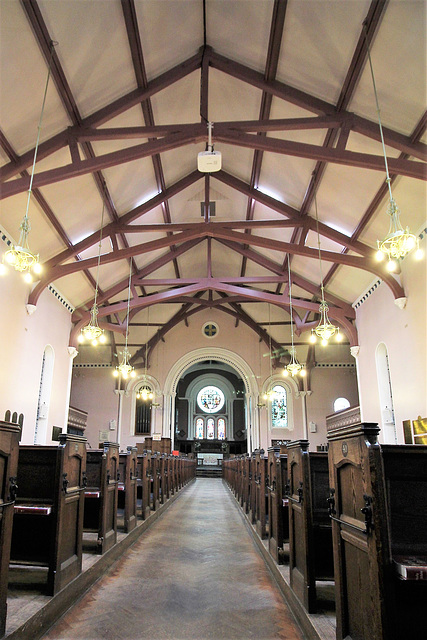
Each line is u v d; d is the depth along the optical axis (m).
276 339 22.03
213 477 28.00
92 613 4.00
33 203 9.31
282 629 3.75
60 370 13.54
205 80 8.41
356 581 2.79
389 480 2.76
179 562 5.82
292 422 21.77
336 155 7.73
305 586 3.75
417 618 2.61
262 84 8.17
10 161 7.75
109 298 15.97
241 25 7.54
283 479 5.66
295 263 14.64
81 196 10.09
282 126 7.88
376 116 7.56
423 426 9.71
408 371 10.56
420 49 6.23
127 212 11.88
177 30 7.66
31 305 10.95
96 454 6.13
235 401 32.91
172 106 9.48
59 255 11.25
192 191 13.04
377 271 11.00
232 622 3.88
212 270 19.70
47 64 6.70
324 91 7.75
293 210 11.62
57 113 7.63
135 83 8.14
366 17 6.23
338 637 3.01
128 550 6.38
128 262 14.72
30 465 4.40
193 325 23.20
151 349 22.14
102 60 7.23
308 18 6.75
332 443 3.31
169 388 22.38
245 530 8.38
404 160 7.57
